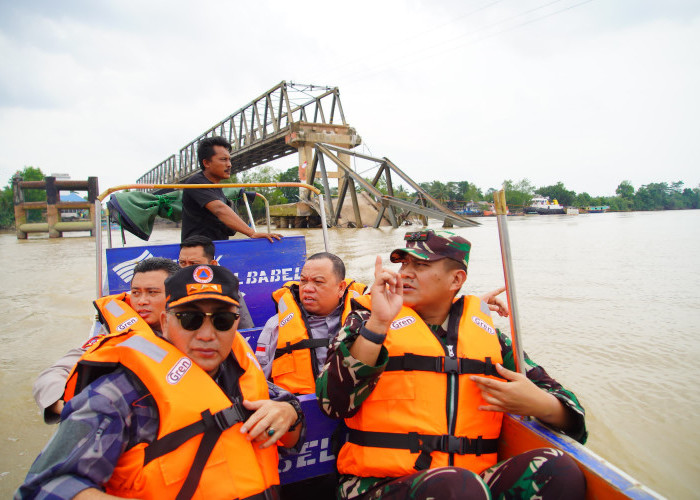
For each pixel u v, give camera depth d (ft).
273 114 94.53
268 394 6.01
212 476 4.71
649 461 8.77
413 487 4.79
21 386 13.33
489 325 6.48
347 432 6.05
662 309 19.25
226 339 5.17
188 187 12.21
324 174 78.69
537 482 4.88
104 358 4.91
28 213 174.40
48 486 4.06
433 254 6.13
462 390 5.86
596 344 15.06
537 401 5.63
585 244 45.42
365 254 34.76
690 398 11.09
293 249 13.30
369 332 5.27
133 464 4.55
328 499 7.37
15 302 24.99
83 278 32.58
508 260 5.96
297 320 7.89
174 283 5.14
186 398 4.80
